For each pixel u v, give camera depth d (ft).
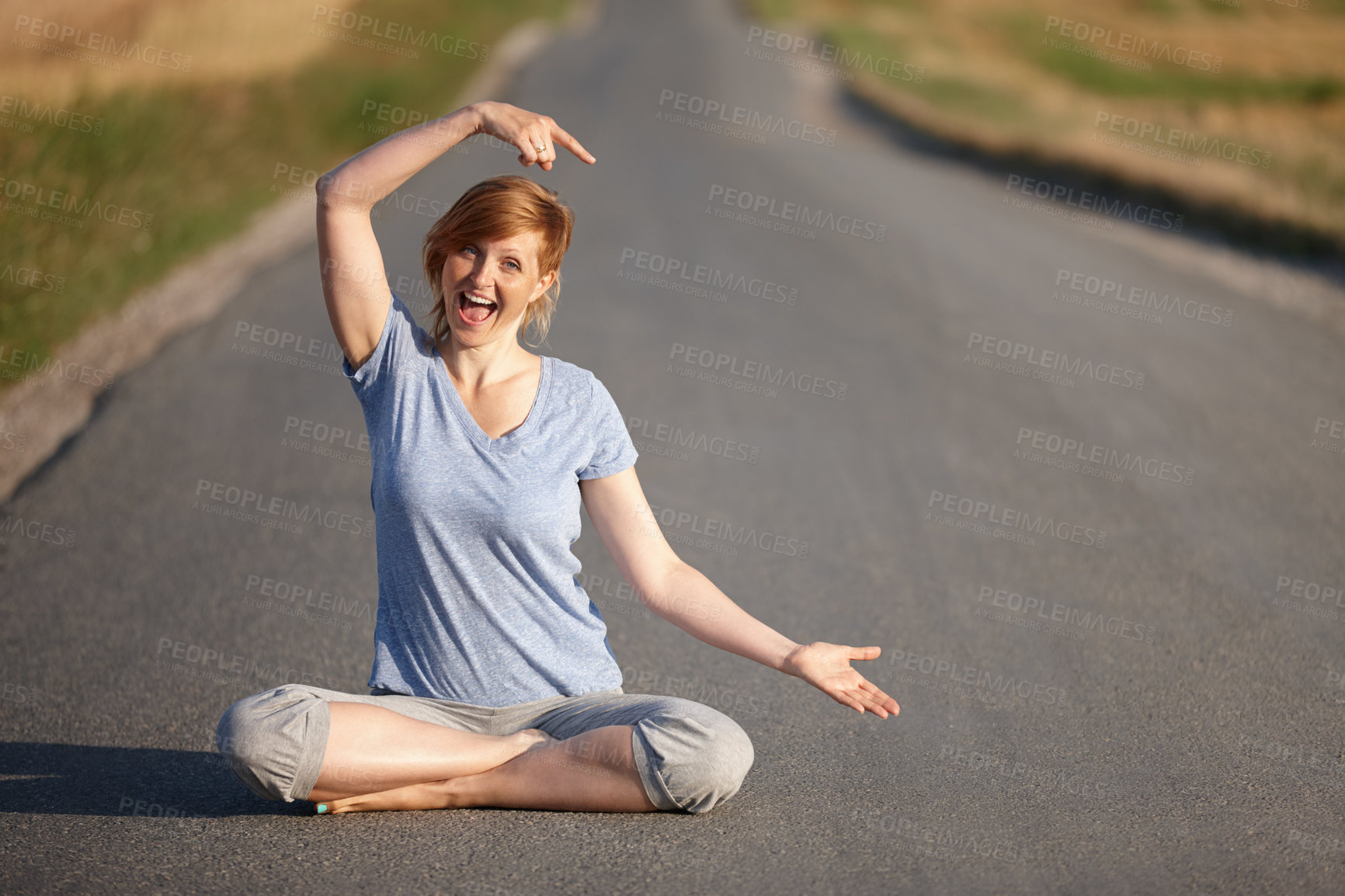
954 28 176.14
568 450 12.65
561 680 12.91
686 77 116.16
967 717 15.75
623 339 37.50
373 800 12.56
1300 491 26.13
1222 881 11.43
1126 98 131.34
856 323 40.55
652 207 58.90
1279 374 35.91
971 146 87.25
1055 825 12.64
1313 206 61.16
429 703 12.76
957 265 50.21
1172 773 14.07
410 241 48.98
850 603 20.17
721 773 12.32
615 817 12.63
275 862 11.57
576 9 174.40
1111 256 53.83
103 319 37.01
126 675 17.10
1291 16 185.37
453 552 12.29
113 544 22.38
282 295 41.32
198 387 31.99
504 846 11.93
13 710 15.87
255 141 60.70
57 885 11.09
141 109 54.29
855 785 13.62
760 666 17.66
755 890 11.12
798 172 72.54
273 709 11.97
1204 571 21.68
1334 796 13.48
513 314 12.44
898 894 11.10
